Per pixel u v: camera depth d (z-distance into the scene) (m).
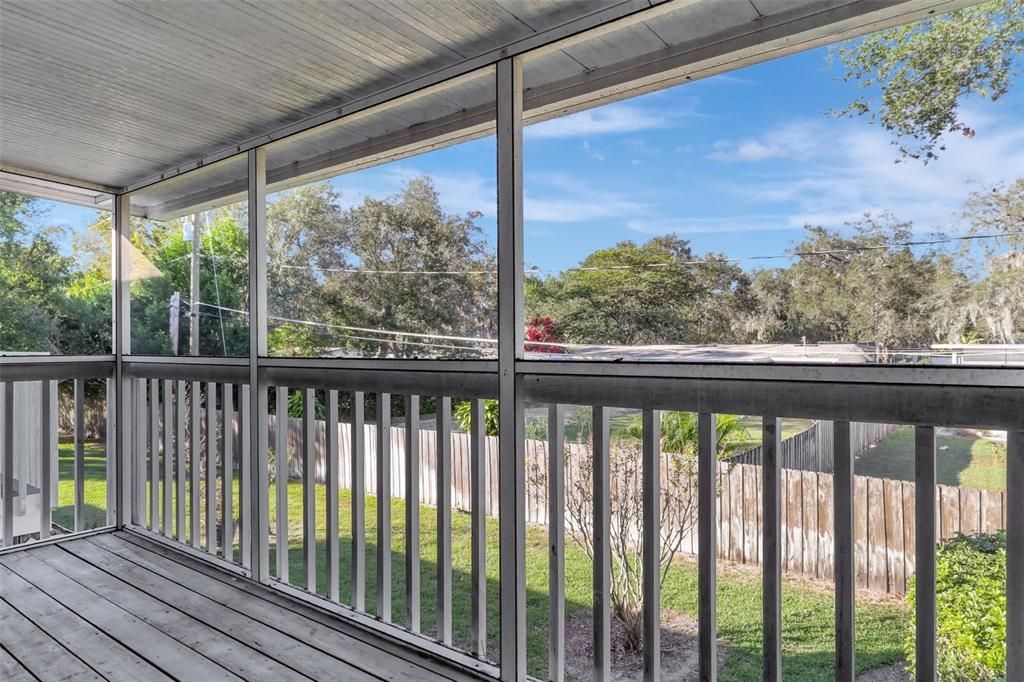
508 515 2.23
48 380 3.89
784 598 3.94
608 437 2.11
